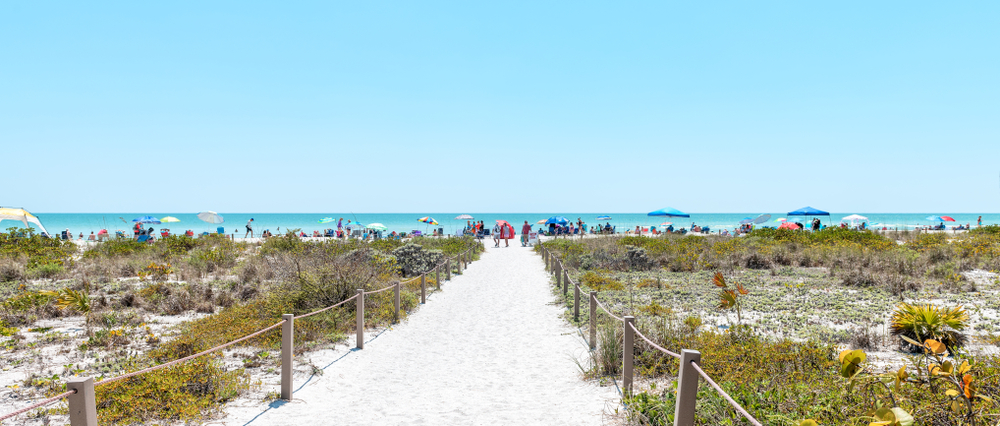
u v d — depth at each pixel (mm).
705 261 20359
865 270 16906
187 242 28688
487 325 11703
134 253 24438
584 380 7332
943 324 8250
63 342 9469
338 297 11844
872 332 9188
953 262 17969
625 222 140125
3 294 14570
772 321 10953
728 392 5379
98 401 5926
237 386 6785
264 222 156750
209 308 12719
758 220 46625
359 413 6141
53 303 12133
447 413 6133
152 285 14648
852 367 3371
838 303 12461
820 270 18641
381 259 18594
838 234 28406
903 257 18234
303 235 46656
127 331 10188
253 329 9625
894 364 7188
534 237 44219
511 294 16203
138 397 5988
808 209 41219
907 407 4176
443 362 8672
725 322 10938
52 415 5898
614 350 7484
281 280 15141
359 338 9500
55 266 18766
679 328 8305
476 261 27812
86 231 95812
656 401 5434
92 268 20062
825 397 5012
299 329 9938
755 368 6250
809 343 7082
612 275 18797
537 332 10867
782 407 4961
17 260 20062
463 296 15953
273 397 6602
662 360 7352
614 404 6164
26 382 7004
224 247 24062
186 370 6613
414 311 13422
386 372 8055
